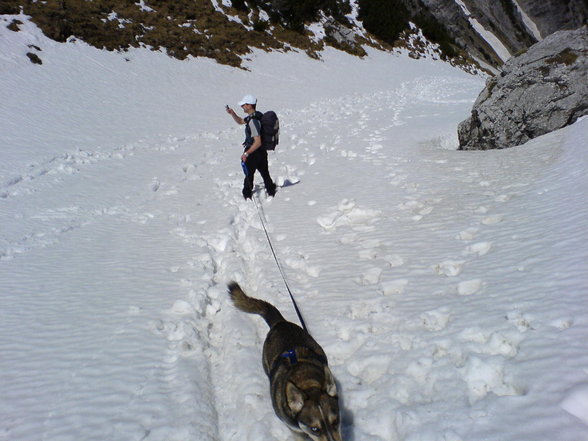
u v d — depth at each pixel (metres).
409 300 4.87
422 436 3.01
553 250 4.96
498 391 3.26
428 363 3.76
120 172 12.64
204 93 24.86
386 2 50.31
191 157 14.59
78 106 18.58
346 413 3.57
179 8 32.50
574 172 7.33
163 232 8.34
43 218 9.09
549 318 3.77
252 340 4.84
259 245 7.46
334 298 5.29
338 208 8.48
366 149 13.59
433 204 7.88
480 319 4.12
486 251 5.59
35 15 23.41
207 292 6.00
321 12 45.31
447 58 54.19
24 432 3.55
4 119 15.59
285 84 30.22
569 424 2.67
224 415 3.87
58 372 4.30
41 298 5.86
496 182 8.32
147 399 3.87
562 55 12.05
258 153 9.80
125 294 5.89
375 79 37.50
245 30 35.34
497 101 12.80
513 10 78.25
